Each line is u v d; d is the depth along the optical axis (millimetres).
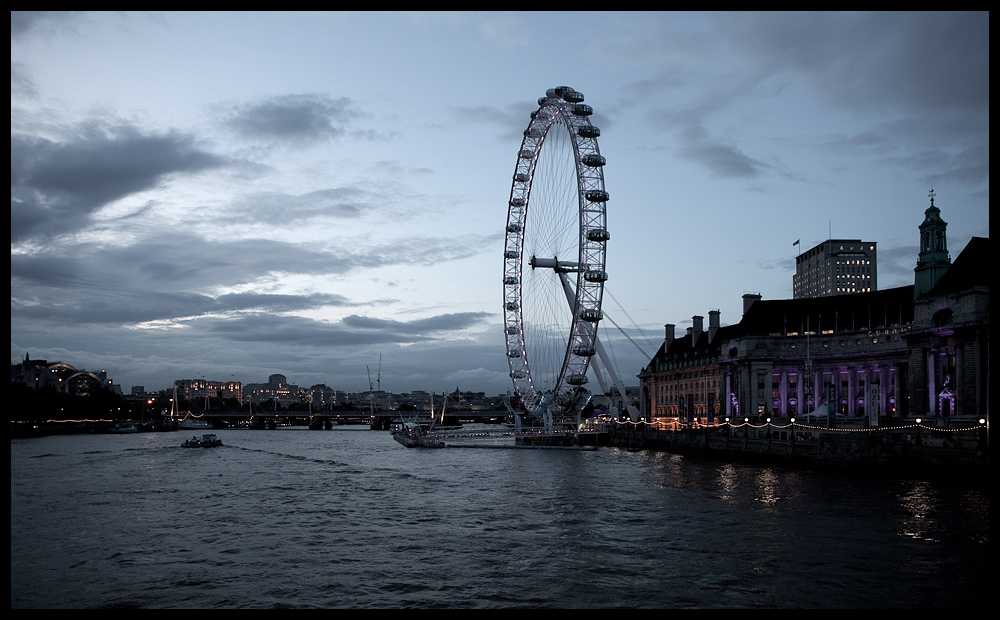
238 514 80938
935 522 68312
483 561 57281
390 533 68938
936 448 94188
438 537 66625
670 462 140250
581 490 96812
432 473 126938
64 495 97250
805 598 46469
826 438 111125
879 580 49969
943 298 121875
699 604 45719
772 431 146000
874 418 121062
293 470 135000
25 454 173875
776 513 73812
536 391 197500
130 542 66000
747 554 57375
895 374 164625
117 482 113000
